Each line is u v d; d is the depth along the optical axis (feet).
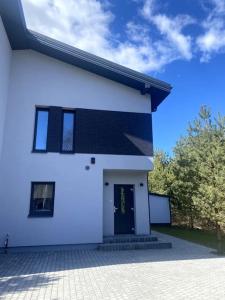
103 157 37.06
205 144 44.14
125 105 39.73
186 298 16.75
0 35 30.60
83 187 35.63
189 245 37.27
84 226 34.55
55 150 35.91
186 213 56.39
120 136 38.32
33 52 38.37
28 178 34.37
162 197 65.72
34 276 21.52
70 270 23.49
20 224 32.99
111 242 34.71
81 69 39.55
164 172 68.39
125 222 38.40
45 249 32.99
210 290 18.29
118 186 39.34
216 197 37.14
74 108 37.99
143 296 17.03
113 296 17.02
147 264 25.90
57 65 38.81
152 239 36.01
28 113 36.22
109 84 39.96
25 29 33.17
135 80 38.06
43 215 33.94
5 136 34.81
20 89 36.70
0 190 33.35
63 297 16.79
